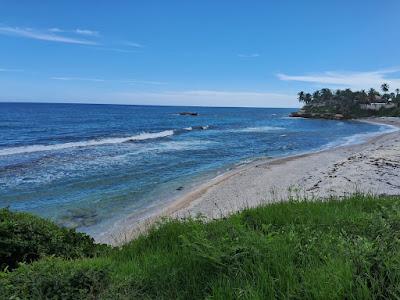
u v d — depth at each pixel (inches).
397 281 112.3
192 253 166.4
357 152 1262.3
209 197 668.1
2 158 1119.0
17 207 618.8
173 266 166.4
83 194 709.3
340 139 1925.4
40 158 1126.4
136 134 2075.5
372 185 687.1
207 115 5526.6
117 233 484.4
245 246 161.0
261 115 5989.2
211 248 168.2
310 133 2340.1
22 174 884.0
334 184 712.4
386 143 1584.6
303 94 6825.8
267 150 1424.7
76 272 161.8
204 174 907.4
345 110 5516.7
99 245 294.0
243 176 852.0
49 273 158.7
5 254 231.1
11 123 2711.6
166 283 149.8
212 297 129.0
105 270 169.6
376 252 130.4
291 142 1748.3
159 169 974.4
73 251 261.1
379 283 114.0
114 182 813.2
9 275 160.7
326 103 6333.7
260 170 924.0
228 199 645.3
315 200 375.6
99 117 3882.9
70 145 1480.1
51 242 256.2
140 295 143.2
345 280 116.0
